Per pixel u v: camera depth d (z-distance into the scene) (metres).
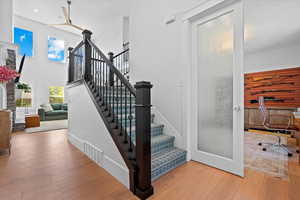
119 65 5.60
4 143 2.45
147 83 1.50
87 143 2.48
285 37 4.02
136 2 3.30
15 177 1.78
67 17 4.89
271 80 4.88
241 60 1.84
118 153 1.77
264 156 2.58
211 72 2.17
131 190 1.54
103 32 7.12
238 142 1.87
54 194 1.48
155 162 1.92
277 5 2.77
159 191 1.56
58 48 7.50
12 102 4.21
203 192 1.54
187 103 2.34
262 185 1.67
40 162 2.21
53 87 7.35
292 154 2.68
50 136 3.78
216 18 2.10
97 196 1.46
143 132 1.47
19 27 6.18
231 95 1.96
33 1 5.06
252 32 3.77
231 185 1.67
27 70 6.45
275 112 4.60
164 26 2.70
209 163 2.16
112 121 1.99
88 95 2.48
